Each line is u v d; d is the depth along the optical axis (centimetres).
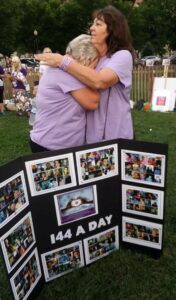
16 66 847
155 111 904
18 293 210
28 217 213
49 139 230
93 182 232
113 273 252
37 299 235
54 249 236
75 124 227
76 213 234
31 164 206
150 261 262
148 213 247
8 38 3728
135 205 249
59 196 222
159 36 4059
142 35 4031
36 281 231
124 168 240
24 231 210
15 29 3747
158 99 935
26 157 203
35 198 214
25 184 206
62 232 233
